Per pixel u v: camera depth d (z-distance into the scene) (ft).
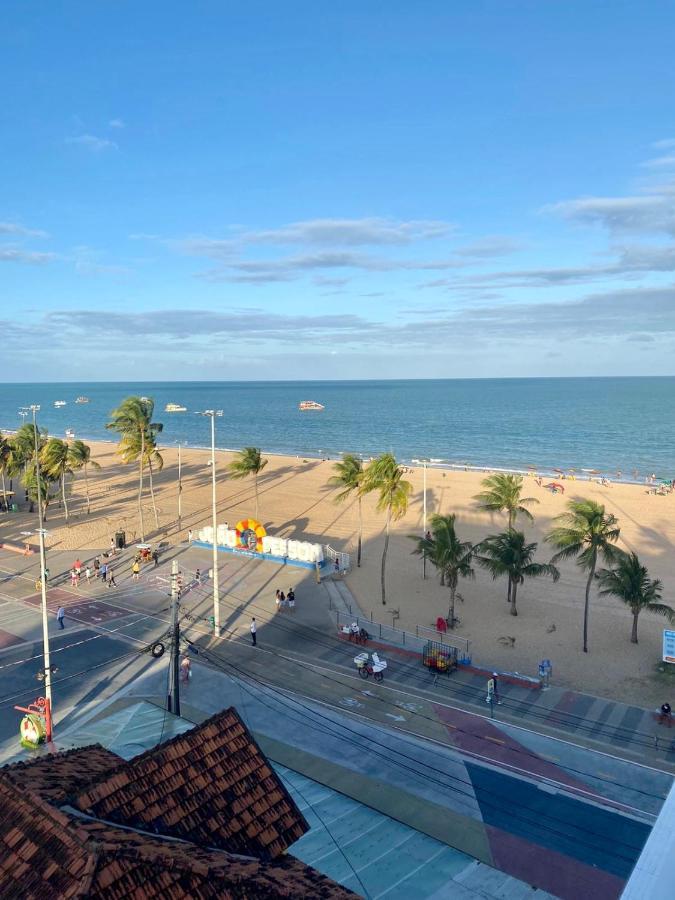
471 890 56.80
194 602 148.66
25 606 145.28
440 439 542.16
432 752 85.97
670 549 199.41
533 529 223.71
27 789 39.24
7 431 627.46
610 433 561.02
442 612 147.54
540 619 143.64
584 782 81.10
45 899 31.40
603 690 110.52
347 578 170.71
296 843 61.82
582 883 61.93
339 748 86.63
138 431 224.74
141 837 36.19
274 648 125.18
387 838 63.31
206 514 246.06
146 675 111.24
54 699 102.94
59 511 252.42
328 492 289.94
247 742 45.80
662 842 37.17
